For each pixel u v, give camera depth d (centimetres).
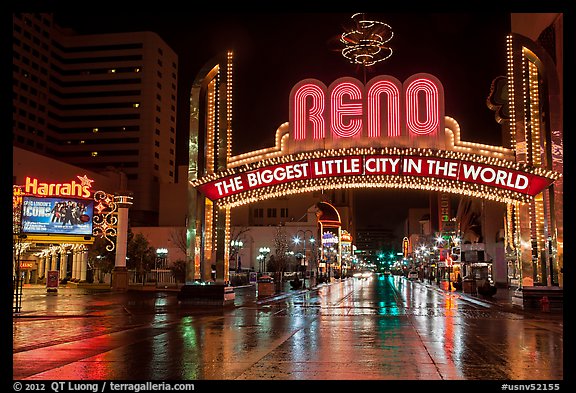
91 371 1142
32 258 7206
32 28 15062
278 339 1697
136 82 15875
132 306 3186
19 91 14550
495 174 2842
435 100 2956
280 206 13325
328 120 3003
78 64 16238
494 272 6944
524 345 1570
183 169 12400
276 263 8669
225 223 3125
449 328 2047
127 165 15512
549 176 2784
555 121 2822
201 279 3098
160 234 9644
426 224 16075
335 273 11788
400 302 3788
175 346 1534
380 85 2984
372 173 2884
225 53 3122
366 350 1456
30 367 1188
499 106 4178
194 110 3084
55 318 2492
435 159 2870
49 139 15662
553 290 2811
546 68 2866
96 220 5500
